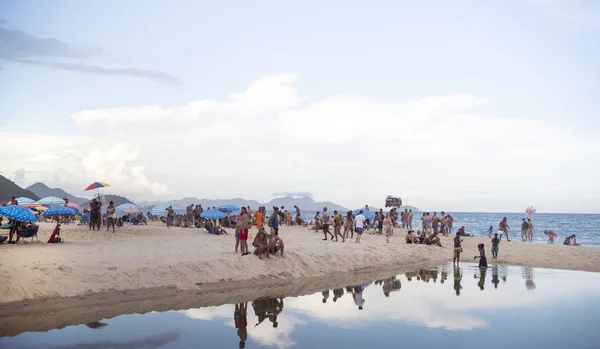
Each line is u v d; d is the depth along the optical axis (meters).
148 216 52.44
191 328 10.63
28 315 11.28
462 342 9.81
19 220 18.77
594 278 20.19
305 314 12.52
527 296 15.55
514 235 59.03
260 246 19.91
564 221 128.88
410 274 21.47
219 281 16.89
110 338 9.58
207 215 30.39
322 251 23.59
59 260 15.42
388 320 11.87
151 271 15.71
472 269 23.61
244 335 10.11
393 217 43.12
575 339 10.10
